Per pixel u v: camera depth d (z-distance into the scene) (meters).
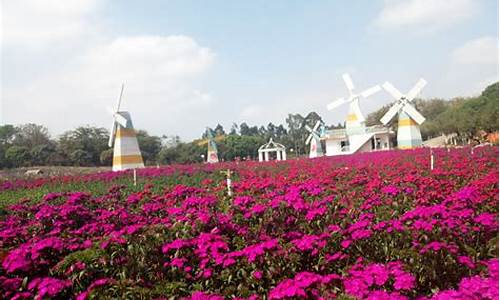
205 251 5.04
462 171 11.95
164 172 20.58
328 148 43.47
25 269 4.73
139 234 5.53
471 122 47.91
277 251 5.01
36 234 6.93
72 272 4.73
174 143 79.88
